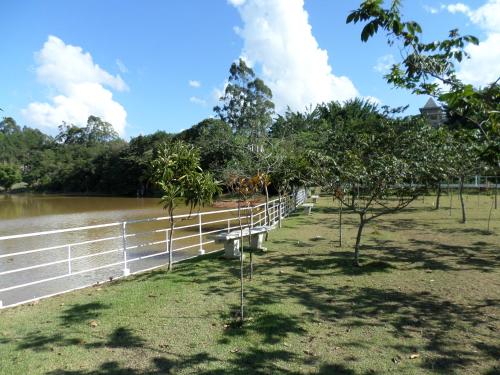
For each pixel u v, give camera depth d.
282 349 4.27
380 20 3.18
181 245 14.83
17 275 10.84
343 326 4.92
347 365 3.92
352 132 10.20
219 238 8.97
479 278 7.12
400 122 9.88
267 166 17.17
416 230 13.45
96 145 91.25
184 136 52.47
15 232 21.77
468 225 14.52
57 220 28.09
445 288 6.52
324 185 8.53
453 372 3.79
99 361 4.00
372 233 12.73
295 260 8.82
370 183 8.05
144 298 6.06
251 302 5.82
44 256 13.56
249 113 55.66
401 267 8.03
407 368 3.87
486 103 3.28
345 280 7.07
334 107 42.81
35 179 81.00
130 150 66.12
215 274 7.61
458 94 3.14
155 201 49.00
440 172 7.97
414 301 5.88
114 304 5.79
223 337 4.57
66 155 84.31
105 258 12.91
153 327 4.88
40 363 3.96
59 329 4.85
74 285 9.64
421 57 3.59
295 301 5.88
